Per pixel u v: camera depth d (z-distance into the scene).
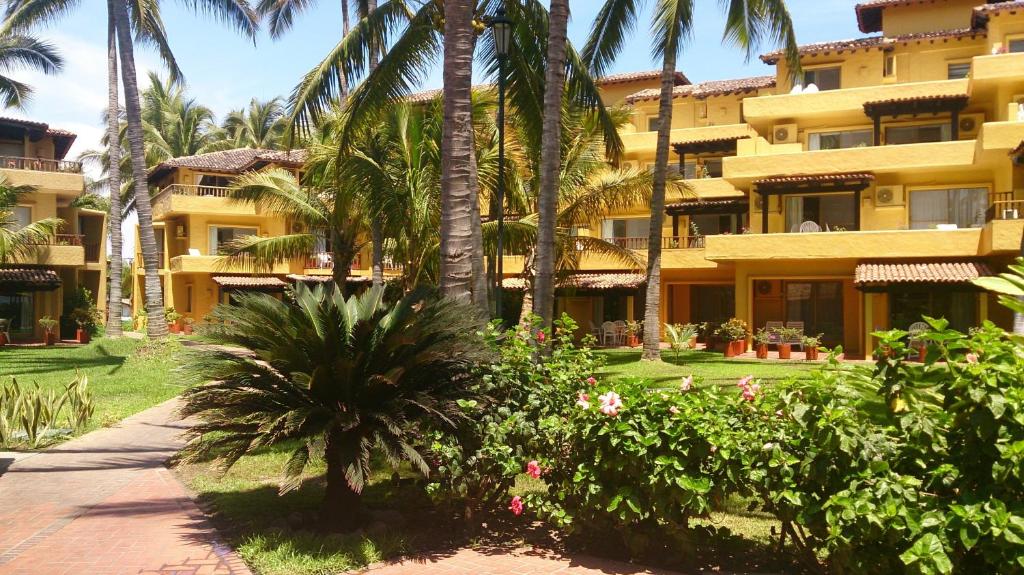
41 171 33.72
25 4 28.86
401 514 6.94
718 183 31.83
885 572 4.59
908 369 4.75
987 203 25.56
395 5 14.41
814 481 4.87
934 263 24.17
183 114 53.22
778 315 29.30
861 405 5.05
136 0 28.09
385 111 15.01
